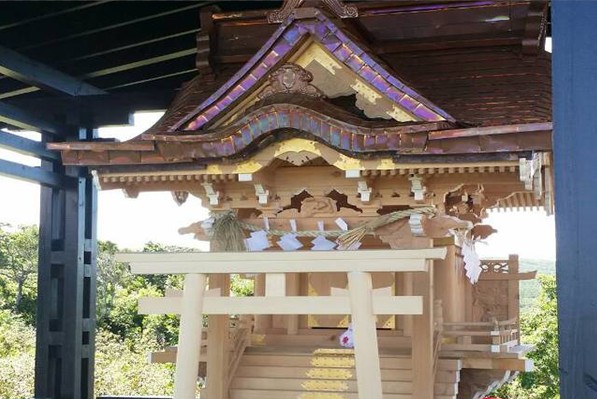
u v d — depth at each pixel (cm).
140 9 1019
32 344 2436
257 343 825
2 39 994
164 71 1208
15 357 2222
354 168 642
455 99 713
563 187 307
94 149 696
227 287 756
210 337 752
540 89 717
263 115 639
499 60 765
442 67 773
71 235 1131
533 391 2230
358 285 528
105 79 1224
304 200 718
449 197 755
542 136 595
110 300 2742
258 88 676
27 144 1067
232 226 723
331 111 638
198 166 683
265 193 705
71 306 1120
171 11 1025
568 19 311
